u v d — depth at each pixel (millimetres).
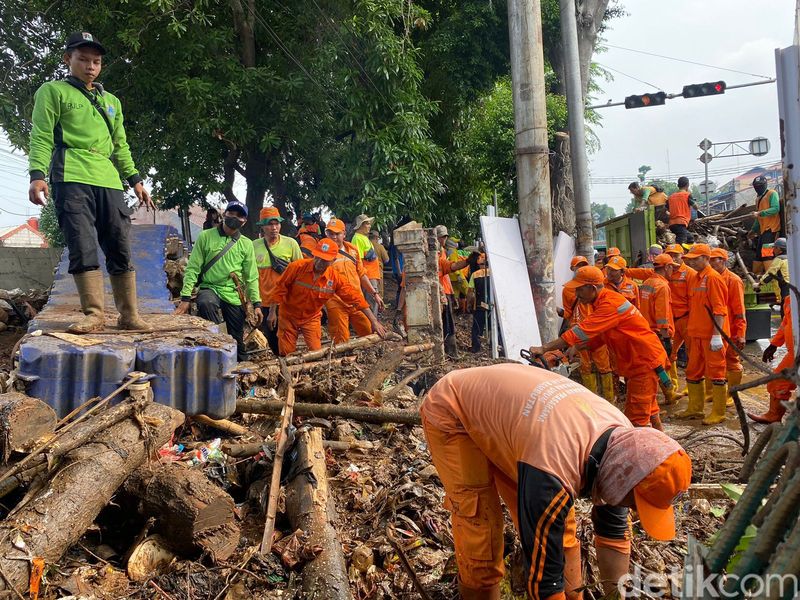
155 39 12375
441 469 3100
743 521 1804
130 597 3258
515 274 10062
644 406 6266
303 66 13422
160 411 4047
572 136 12820
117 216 4863
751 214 13430
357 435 5426
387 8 13086
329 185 13711
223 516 3609
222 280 6867
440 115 16562
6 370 6328
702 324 7535
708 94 17562
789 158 2510
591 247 12797
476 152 17797
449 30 15812
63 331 4859
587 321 6109
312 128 13375
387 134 13055
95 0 12555
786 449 1735
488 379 2967
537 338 10016
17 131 12945
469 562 2994
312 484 4086
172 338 4938
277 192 14727
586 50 16203
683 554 3811
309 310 7520
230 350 4844
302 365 6758
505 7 15633
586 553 3508
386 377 6582
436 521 4062
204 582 3400
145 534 3604
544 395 2711
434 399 3113
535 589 2463
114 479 3527
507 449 2738
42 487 3389
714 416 7457
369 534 4035
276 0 13547
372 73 13242
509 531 3660
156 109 13250
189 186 13750
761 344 11781
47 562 3066
